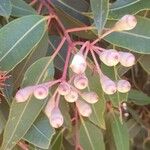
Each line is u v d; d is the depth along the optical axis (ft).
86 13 0.95
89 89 0.90
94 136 1.05
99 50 0.82
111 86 0.79
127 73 1.21
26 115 0.85
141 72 1.24
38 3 0.97
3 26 0.88
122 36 0.91
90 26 0.90
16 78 0.88
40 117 0.88
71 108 1.04
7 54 0.85
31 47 0.86
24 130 0.85
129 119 1.29
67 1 0.97
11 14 0.90
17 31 0.86
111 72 0.94
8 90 0.86
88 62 0.88
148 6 0.91
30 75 0.86
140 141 1.39
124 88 0.80
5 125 0.87
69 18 0.95
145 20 0.91
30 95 0.83
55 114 0.79
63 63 0.94
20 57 0.85
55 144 1.09
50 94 0.86
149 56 1.03
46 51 0.91
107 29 0.86
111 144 1.15
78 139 1.04
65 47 0.95
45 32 0.90
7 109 0.89
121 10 0.91
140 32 0.91
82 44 0.85
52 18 0.92
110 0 1.03
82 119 1.04
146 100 1.17
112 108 1.09
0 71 0.84
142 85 1.26
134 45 0.91
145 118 1.32
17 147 0.95
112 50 0.79
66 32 0.88
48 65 0.87
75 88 0.81
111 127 1.10
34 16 0.87
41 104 0.86
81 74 0.78
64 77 0.82
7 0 0.85
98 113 0.93
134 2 0.91
